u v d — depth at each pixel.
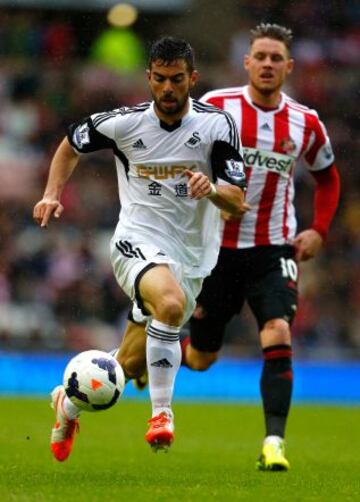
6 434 34.09
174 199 22.27
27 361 60.44
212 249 23.06
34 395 57.53
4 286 67.25
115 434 36.50
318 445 33.72
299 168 75.56
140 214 22.38
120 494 18.38
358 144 80.31
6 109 81.31
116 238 22.41
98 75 84.12
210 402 57.31
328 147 28.30
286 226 27.36
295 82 82.50
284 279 26.47
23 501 17.16
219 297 27.59
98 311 67.06
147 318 21.92
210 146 22.19
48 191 22.58
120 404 53.84
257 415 47.69
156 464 26.34
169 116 21.83
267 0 87.25
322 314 68.81
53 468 24.28
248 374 61.56
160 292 20.72
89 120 22.45
